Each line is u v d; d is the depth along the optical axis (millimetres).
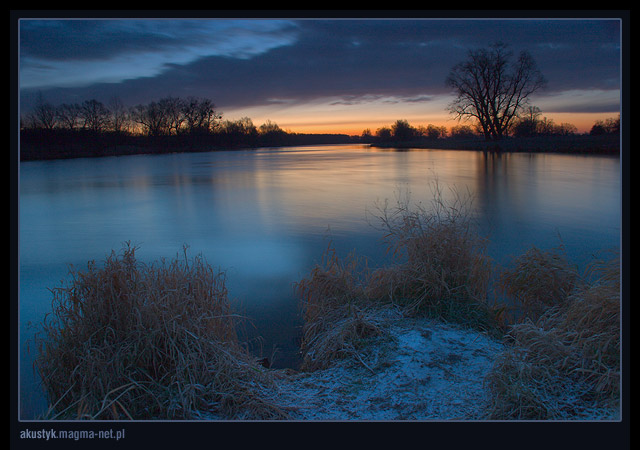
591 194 14664
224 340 3441
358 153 52188
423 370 3096
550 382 2846
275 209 13375
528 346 3045
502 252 7117
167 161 41875
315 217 11703
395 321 3770
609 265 3717
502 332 3826
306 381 3113
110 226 11398
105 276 3129
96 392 2738
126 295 3055
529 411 2646
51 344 3055
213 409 2768
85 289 3168
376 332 3590
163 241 9453
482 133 39812
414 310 3904
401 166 29031
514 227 9414
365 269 4641
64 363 2971
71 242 9578
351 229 9883
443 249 4191
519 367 2826
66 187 21094
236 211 13273
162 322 3037
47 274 7051
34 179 25641
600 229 9156
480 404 2752
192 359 2902
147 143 55531
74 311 3084
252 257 7680
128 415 2529
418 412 2703
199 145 60719
